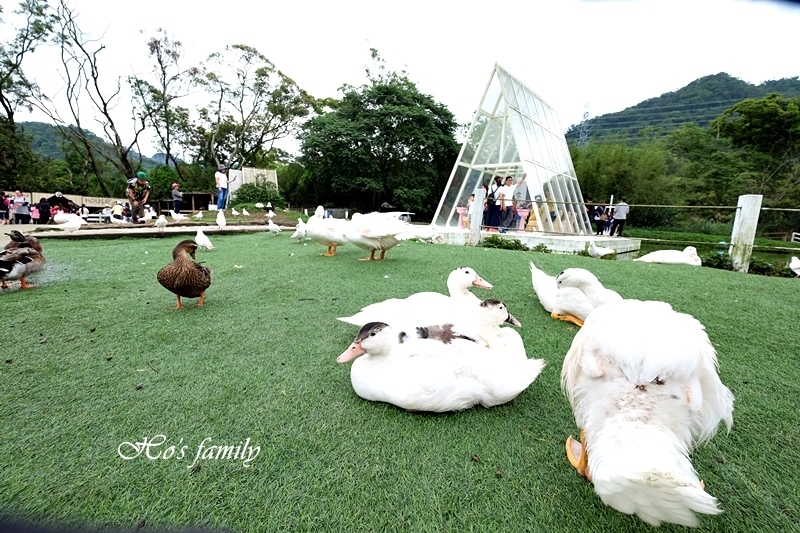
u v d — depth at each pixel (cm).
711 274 602
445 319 290
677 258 736
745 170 3098
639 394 141
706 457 187
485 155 1469
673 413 138
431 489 162
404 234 624
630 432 127
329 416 211
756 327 365
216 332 328
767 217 2716
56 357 276
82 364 266
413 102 3284
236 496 157
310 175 3503
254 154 3906
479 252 774
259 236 1091
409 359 221
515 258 703
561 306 369
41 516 145
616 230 1551
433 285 488
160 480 164
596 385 151
